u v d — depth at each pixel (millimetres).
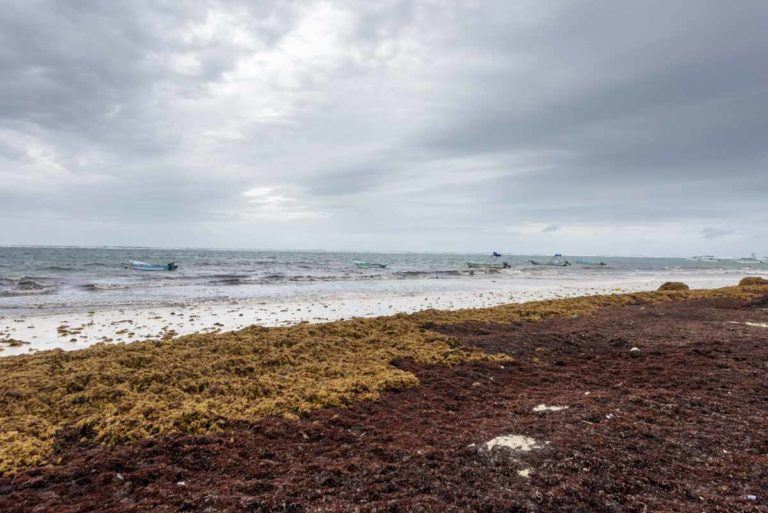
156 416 8625
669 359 13383
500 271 74938
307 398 9953
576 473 6527
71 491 6262
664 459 6980
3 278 40531
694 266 134750
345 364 12945
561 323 20266
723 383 10875
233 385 10672
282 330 16766
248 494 6125
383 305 27875
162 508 5793
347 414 9258
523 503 5832
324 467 6844
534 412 9156
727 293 32969
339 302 28812
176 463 7039
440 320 19828
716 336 16578
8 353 14477
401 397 10469
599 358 14078
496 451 7230
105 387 10000
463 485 6301
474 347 15266
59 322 19672
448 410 9688
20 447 7328
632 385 11055
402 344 15469
